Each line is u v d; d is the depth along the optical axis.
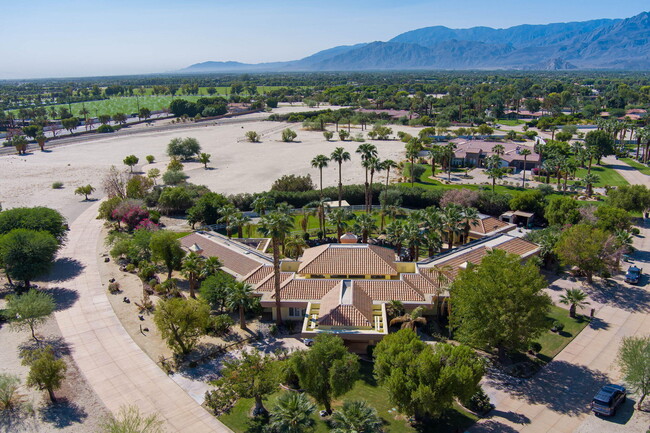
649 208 101.25
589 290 70.81
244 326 61.59
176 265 77.38
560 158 132.12
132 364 53.94
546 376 50.91
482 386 49.34
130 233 100.44
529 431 42.56
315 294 63.50
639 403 45.47
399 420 44.28
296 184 125.12
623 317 62.84
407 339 45.75
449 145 147.25
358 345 56.72
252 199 117.00
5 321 63.84
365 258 69.44
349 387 42.28
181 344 54.88
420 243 76.38
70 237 99.38
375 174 152.75
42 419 44.81
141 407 46.56
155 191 124.81
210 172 161.50
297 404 38.94
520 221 103.75
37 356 49.03
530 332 49.50
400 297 62.38
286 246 79.00
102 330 61.47
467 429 42.91
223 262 75.75
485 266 53.22
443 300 61.84
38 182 150.25
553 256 78.56
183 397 48.16
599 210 87.12
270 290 65.94
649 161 159.88
